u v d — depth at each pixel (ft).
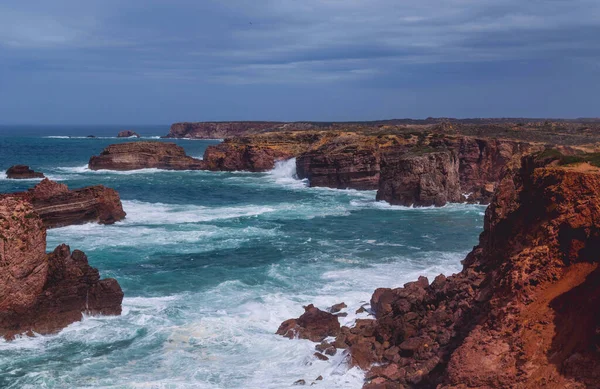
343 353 73.41
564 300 56.18
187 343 79.00
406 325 74.49
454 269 117.91
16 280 80.02
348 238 155.02
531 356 52.60
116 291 89.56
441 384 55.57
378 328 76.84
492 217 82.94
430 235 160.66
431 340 69.46
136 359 74.08
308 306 91.56
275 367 71.77
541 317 55.72
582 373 49.42
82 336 81.05
